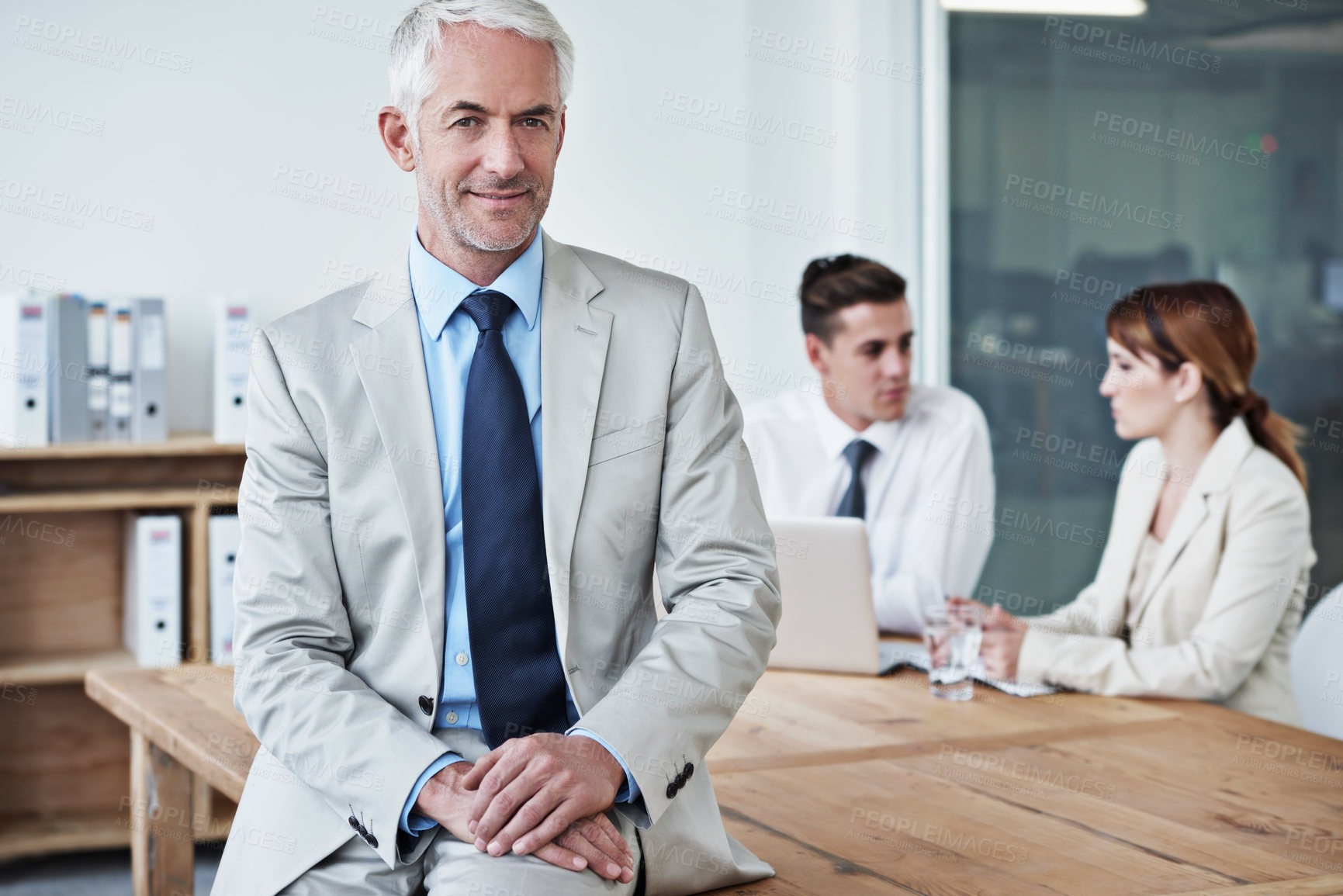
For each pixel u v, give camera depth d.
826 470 3.54
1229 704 2.41
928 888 1.34
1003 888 1.33
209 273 3.68
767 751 1.87
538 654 1.34
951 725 2.01
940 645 2.18
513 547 1.33
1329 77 3.49
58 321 3.26
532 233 1.41
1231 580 2.37
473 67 1.29
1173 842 1.48
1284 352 3.61
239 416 3.41
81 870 3.40
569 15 4.08
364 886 1.30
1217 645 2.29
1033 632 2.31
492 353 1.38
